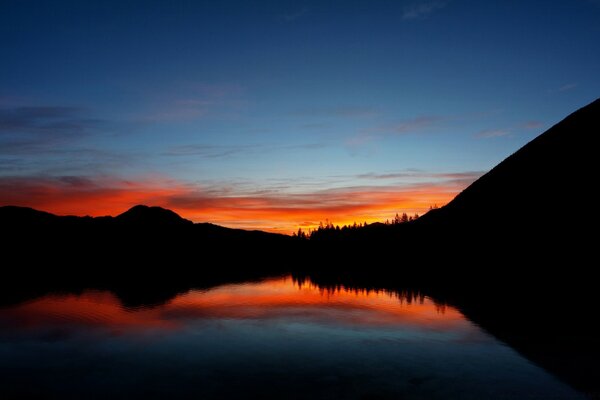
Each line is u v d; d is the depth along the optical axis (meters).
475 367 20.08
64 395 17.03
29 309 39.66
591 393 16.20
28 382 18.62
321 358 22.22
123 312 38.00
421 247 92.69
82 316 35.84
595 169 53.56
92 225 177.88
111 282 64.56
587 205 49.12
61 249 125.00
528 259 50.03
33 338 27.45
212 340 26.69
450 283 55.06
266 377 19.11
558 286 38.88
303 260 125.31
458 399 16.05
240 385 18.08
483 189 87.12
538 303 35.97
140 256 124.62
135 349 24.48
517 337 25.80
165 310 39.09
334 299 46.03
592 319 29.05
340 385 17.92
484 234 68.44
